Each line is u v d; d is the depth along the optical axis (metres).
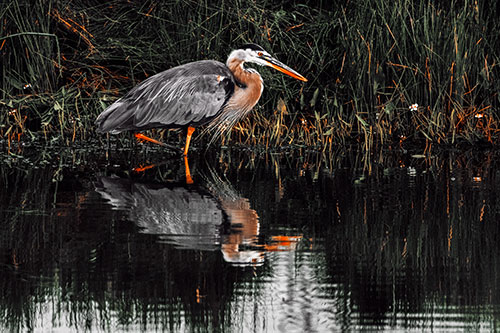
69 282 6.53
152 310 6.01
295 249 7.49
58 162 12.18
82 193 9.87
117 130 12.28
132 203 9.31
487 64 14.47
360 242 7.74
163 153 13.34
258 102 14.77
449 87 14.32
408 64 14.13
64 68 14.95
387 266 7.03
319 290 6.42
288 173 11.56
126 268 6.86
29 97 14.43
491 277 6.75
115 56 15.14
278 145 14.14
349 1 14.77
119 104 12.41
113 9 15.91
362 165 12.34
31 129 14.70
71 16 15.54
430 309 6.06
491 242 7.79
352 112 14.49
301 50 15.12
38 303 6.13
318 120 14.27
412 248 7.57
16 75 14.48
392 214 8.92
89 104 14.80
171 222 8.40
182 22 14.70
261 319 5.87
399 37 14.22
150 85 12.49
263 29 14.73
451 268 7.00
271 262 7.08
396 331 5.65
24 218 8.50
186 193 9.96
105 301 6.17
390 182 10.84
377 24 14.24
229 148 13.92
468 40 14.30
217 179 11.00
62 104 14.06
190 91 12.49
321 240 7.81
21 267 6.88
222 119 13.09
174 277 6.65
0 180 10.64
